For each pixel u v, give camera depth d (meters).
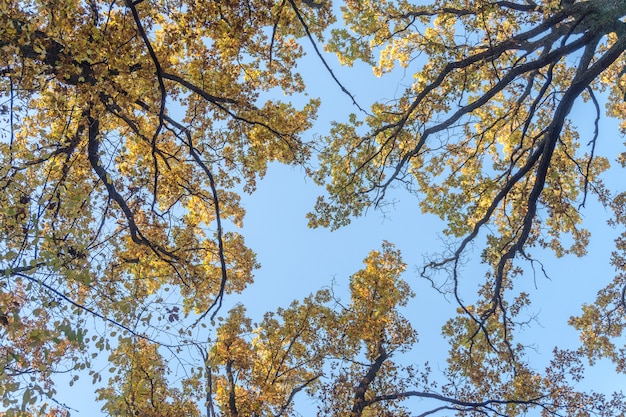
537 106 14.29
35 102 10.01
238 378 15.37
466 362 15.63
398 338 16.11
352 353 16.00
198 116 12.06
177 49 10.70
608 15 11.10
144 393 12.14
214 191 10.87
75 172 11.61
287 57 12.68
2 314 7.38
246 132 12.97
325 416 14.46
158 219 13.26
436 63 12.93
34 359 7.95
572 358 15.37
